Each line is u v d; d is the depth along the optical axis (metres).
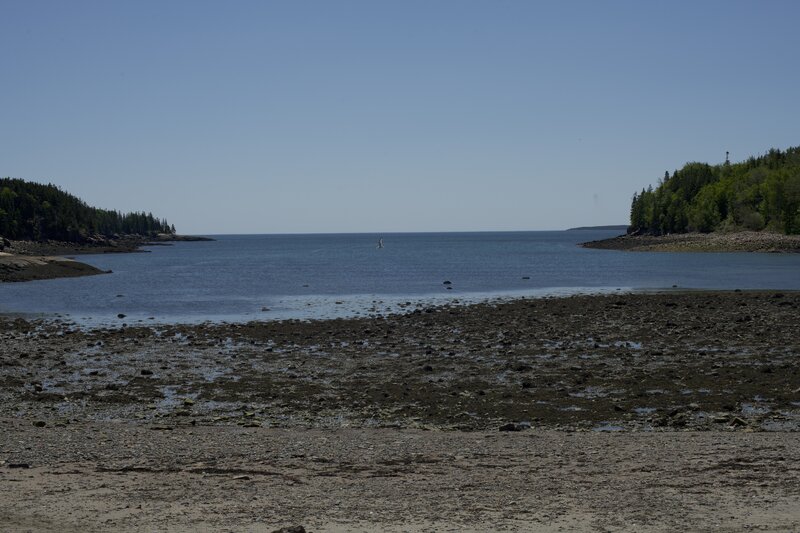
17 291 63.06
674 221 184.50
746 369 23.62
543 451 14.59
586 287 62.12
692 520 10.18
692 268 86.94
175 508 10.87
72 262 88.12
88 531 9.77
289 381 23.47
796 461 13.51
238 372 25.14
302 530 9.56
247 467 13.45
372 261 118.81
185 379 23.98
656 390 21.09
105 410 19.86
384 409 19.53
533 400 20.20
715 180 193.75
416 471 13.16
